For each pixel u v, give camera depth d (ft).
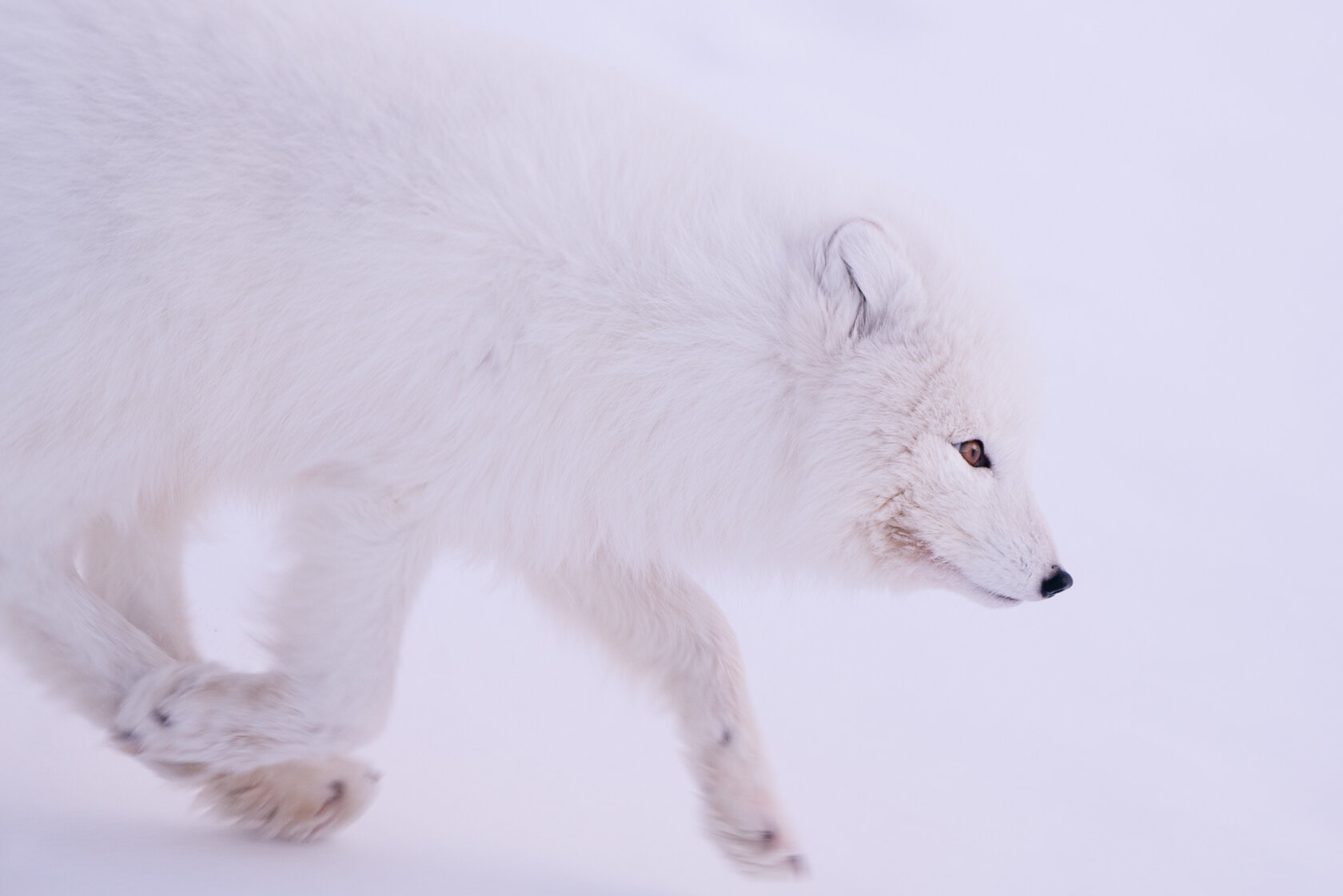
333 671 10.89
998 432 12.09
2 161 9.98
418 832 12.00
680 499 11.93
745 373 11.50
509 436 11.10
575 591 12.92
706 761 12.54
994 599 12.40
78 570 12.57
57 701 11.03
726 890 12.12
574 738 15.37
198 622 15.10
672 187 11.58
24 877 8.86
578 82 11.93
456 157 10.82
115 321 10.23
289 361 10.82
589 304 11.03
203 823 11.37
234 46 10.55
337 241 10.51
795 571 12.94
